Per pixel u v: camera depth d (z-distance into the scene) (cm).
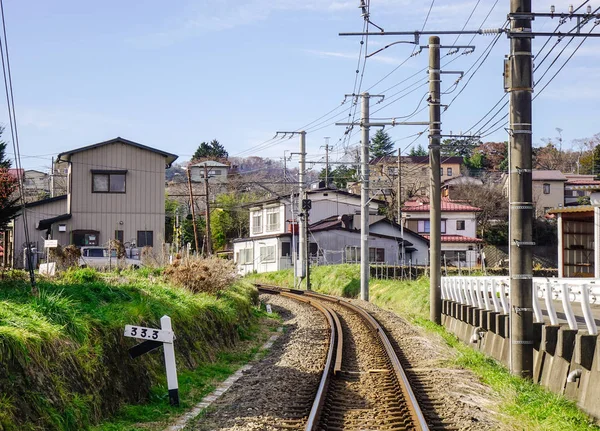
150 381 986
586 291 1002
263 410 922
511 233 1245
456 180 7312
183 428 817
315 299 3288
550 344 1160
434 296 2195
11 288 1057
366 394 1066
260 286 4172
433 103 2167
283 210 5456
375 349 1602
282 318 2536
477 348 1678
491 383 1192
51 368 740
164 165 3662
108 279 1381
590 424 907
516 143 1242
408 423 864
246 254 6038
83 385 794
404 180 7438
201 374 1180
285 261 5272
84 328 861
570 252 2917
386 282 3419
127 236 3578
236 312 1831
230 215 7119
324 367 1277
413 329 2019
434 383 1161
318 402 933
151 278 1803
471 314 1744
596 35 1189
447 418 902
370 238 5100
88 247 2848
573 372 1021
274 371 1268
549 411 948
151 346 938
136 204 3600
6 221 1380
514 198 1242
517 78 1241
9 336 685
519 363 1227
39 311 827
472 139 2173
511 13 1236
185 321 1278
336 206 5681
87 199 3550
